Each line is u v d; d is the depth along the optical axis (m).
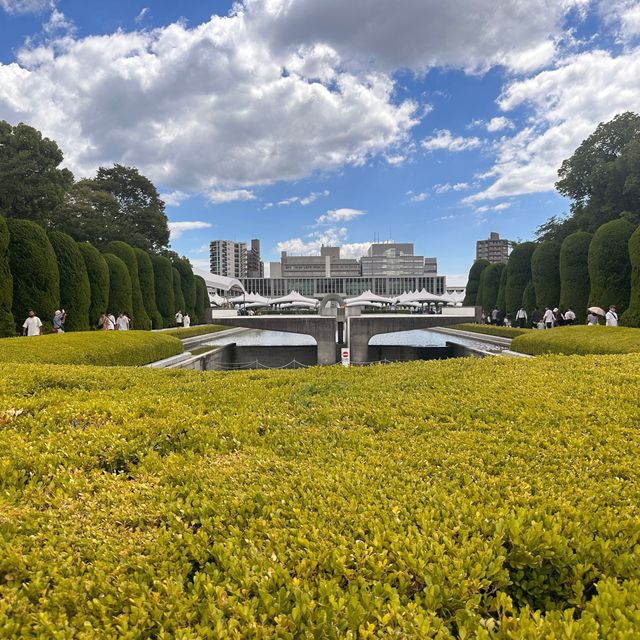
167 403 4.67
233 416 4.18
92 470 3.02
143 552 2.03
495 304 34.22
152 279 28.48
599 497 2.42
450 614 1.69
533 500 2.39
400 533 2.06
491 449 3.17
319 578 1.80
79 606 1.69
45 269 16.61
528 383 5.14
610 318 15.50
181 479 2.79
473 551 1.93
